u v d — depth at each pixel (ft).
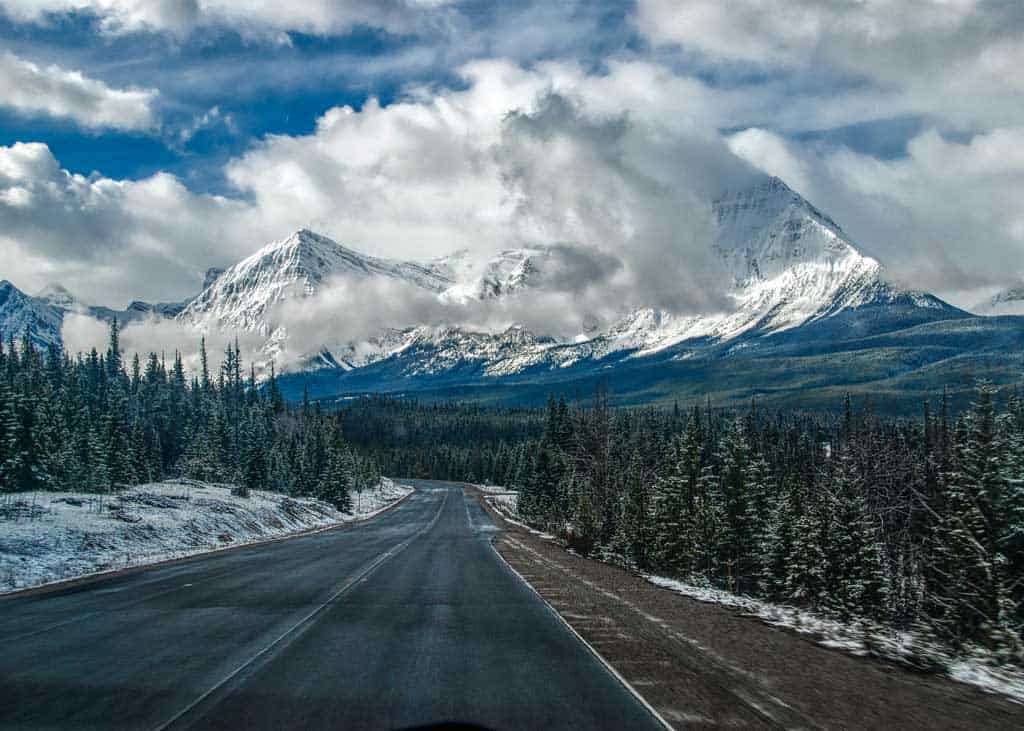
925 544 84.48
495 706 24.13
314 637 36.45
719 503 123.75
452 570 76.28
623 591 60.70
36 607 46.24
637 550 111.75
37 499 108.27
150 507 121.19
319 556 91.91
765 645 36.22
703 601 55.72
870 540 83.87
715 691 26.55
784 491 119.85
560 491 215.72
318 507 225.56
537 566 84.28
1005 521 64.03
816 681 28.48
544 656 32.60
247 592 54.65
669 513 113.70
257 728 21.34
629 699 25.27
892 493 100.37
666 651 34.12
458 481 589.32
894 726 22.67
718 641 37.01
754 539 118.21
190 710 23.15
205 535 114.32
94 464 170.30
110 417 204.03
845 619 50.39
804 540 88.89
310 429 335.88
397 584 61.87
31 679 27.14
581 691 26.30
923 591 73.05
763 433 224.94
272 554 94.73
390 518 225.97
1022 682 30.30
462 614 45.37
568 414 280.31
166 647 33.53
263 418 322.14
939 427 136.77
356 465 357.82
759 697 25.77
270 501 188.96
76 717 22.36
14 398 166.81
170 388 374.22
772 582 100.07
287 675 28.09
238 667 29.40
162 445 309.22
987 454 69.77
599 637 37.78
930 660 33.86
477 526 185.68
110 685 26.30
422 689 26.23
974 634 46.57
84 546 80.18
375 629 39.17
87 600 49.55
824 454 208.33
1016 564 60.64
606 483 172.45
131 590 55.36
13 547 70.49
